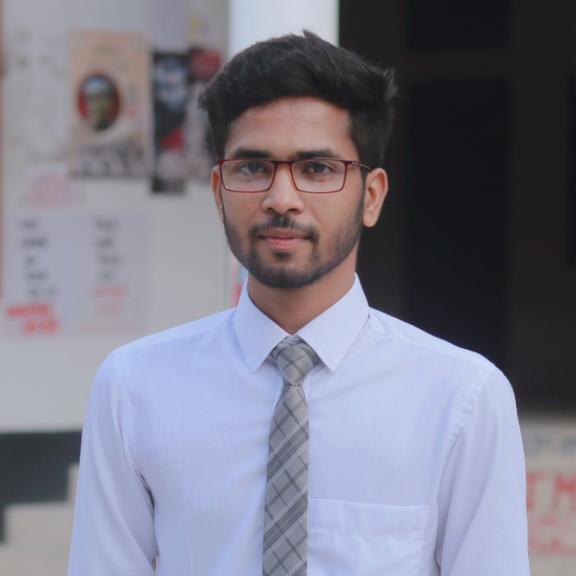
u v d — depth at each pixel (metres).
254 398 4.58
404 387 4.55
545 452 13.09
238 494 4.48
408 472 4.45
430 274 18.41
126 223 11.96
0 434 11.80
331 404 4.54
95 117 11.84
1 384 11.83
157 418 4.61
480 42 17.72
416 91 18.05
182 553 4.54
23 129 11.71
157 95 11.96
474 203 18.12
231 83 4.43
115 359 4.77
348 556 4.39
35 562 11.30
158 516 4.62
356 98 4.46
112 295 11.98
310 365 4.55
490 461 4.48
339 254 4.47
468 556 4.49
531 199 17.94
